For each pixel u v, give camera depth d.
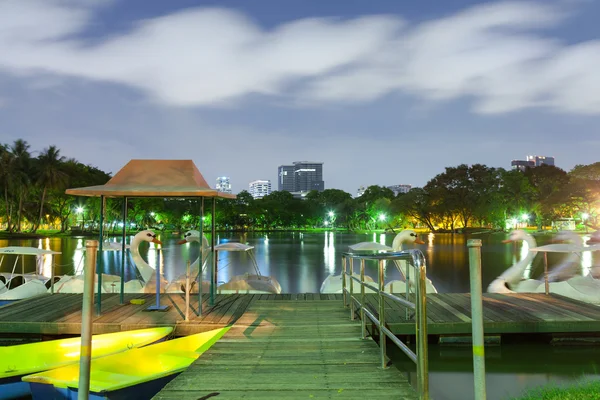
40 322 7.80
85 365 3.36
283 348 6.10
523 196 67.62
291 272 22.56
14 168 57.91
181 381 4.78
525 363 7.25
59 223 91.25
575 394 5.17
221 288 11.38
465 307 8.90
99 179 73.12
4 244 43.59
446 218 77.00
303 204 113.69
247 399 4.25
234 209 93.88
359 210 104.06
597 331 7.79
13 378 5.43
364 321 6.63
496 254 32.00
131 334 6.93
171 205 87.56
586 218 65.69
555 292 10.59
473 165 70.88
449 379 6.79
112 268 25.09
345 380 4.78
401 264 11.25
